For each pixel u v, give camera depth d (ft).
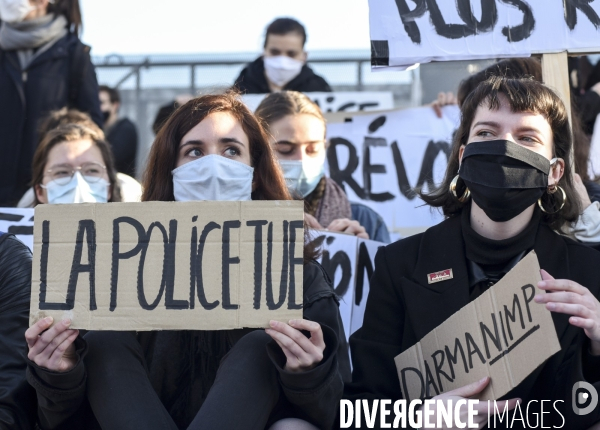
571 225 13.12
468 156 11.26
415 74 25.89
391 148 19.04
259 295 10.22
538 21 13.71
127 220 10.43
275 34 23.04
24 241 16.15
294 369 10.12
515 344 10.19
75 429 11.05
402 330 11.90
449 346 10.76
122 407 10.06
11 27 20.88
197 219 10.39
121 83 26.43
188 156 12.23
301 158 16.38
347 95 23.32
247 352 10.46
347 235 15.31
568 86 13.60
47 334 10.02
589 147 16.89
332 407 10.60
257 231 10.34
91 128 17.83
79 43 21.65
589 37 13.66
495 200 11.03
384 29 13.83
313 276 11.82
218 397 10.00
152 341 11.50
